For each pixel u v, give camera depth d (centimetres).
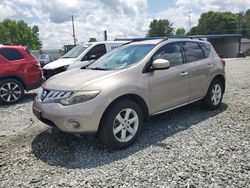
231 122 557
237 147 434
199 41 626
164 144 456
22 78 854
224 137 478
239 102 725
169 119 589
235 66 2075
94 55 1086
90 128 413
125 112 446
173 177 352
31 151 453
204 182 338
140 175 360
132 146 455
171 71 521
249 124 543
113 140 432
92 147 458
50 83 470
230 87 982
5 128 590
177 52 553
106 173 370
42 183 353
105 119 425
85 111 408
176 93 534
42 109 442
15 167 399
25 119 658
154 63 478
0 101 825
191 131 513
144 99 474
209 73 611
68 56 1127
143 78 475
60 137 509
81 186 341
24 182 358
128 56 521
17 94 852
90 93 415
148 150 436
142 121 471
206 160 393
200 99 606
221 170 364
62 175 371
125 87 443
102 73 466
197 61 589
